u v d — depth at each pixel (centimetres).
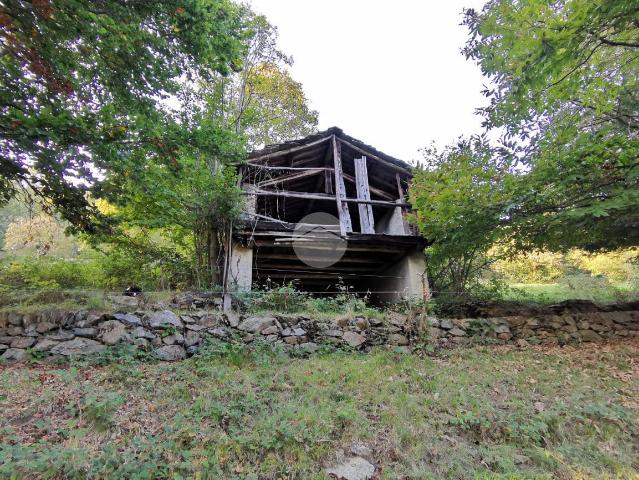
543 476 288
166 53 498
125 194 563
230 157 587
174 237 938
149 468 263
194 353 521
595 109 572
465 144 617
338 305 686
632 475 297
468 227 597
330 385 430
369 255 920
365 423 348
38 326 496
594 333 680
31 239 886
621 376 489
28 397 358
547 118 613
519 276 1433
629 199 482
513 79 450
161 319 534
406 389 432
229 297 641
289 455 298
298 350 554
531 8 385
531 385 452
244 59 1241
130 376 423
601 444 338
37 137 414
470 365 524
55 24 423
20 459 255
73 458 265
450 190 579
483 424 351
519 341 639
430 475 284
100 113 453
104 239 693
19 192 546
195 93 1038
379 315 636
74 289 661
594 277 1291
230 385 411
